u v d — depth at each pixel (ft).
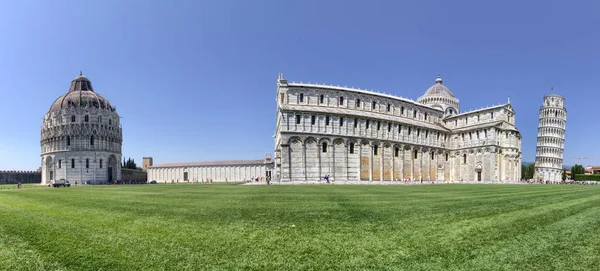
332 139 262.06
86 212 69.10
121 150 444.96
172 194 119.85
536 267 33.58
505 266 33.88
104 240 44.27
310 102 278.67
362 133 277.23
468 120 345.92
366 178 273.54
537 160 571.69
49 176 411.13
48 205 84.74
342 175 263.08
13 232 49.67
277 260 36.09
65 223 56.13
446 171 339.36
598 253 37.60
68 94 430.61
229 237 45.37
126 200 95.09
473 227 50.72
